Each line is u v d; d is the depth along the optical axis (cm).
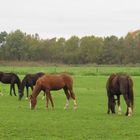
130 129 1967
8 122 2178
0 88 5184
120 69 10119
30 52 15662
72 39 16012
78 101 3591
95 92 4588
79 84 5841
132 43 15600
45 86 2848
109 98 2562
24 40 15875
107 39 15700
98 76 7662
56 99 3766
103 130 1938
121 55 15162
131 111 2458
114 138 1745
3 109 2859
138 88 5181
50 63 14762
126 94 2425
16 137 1758
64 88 2916
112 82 2494
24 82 3662
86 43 15538
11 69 9862
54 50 15925
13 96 4081
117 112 2741
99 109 2936
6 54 15412
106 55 15212
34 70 9250
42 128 1988
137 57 15100
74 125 2083
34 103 2870
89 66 13175
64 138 1741
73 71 8919
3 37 15625
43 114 2550
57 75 2888
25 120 2259
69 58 15512
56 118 2353
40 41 16288
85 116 2456
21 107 3027
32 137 1762
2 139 1709
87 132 1884
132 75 7975
